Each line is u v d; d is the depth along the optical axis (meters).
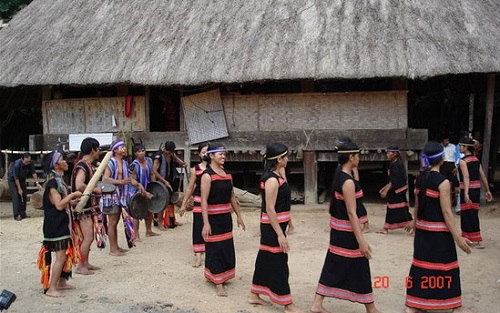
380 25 11.52
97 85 12.37
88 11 14.56
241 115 12.51
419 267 5.43
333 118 11.98
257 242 8.85
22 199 11.55
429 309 5.40
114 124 13.38
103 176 7.74
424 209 5.42
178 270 7.21
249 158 12.56
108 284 6.55
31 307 5.70
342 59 10.95
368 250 5.20
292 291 6.30
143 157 8.68
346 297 5.31
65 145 13.80
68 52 13.20
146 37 12.93
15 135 20.22
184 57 12.03
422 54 10.76
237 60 11.55
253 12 12.70
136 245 8.72
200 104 12.75
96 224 7.19
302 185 13.45
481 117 19.19
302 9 12.38
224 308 5.70
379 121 11.77
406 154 11.63
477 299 5.96
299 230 9.71
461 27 11.34
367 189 14.68
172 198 9.92
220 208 6.29
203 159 7.42
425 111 19.50
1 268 7.37
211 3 13.44
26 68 13.15
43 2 15.95
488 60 10.56
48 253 6.07
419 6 11.85
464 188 8.20
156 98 14.73
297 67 11.02
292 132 12.16
